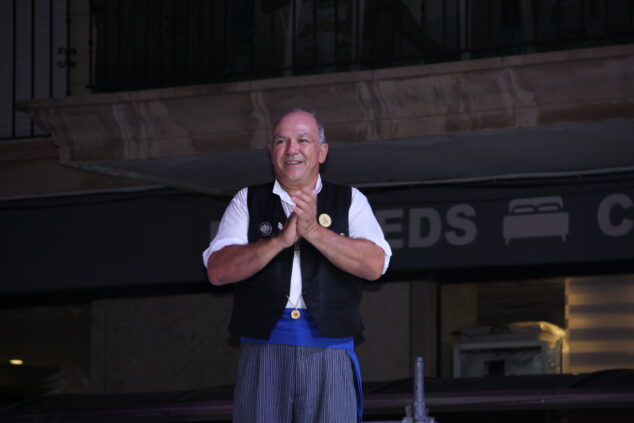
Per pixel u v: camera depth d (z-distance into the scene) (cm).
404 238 1246
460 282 1256
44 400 1033
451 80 1027
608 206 1177
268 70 1176
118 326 1355
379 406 855
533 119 1024
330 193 535
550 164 1170
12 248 1372
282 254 522
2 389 1401
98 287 1341
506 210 1216
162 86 1261
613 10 1106
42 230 1364
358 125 1077
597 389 794
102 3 1277
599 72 988
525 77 1008
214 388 1023
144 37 1266
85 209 1352
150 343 1341
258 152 1127
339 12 1210
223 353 1312
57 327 1391
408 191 1255
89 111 1144
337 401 512
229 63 1240
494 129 1037
